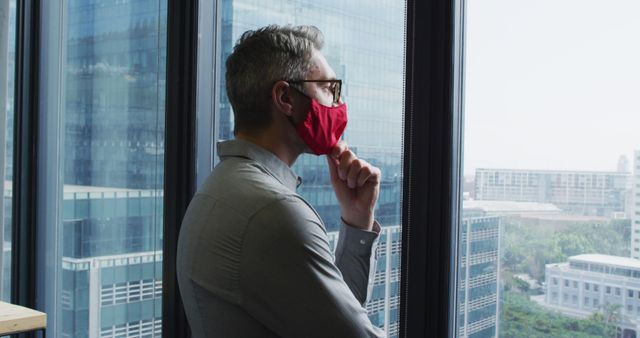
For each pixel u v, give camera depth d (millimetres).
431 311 1521
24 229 2666
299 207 999
